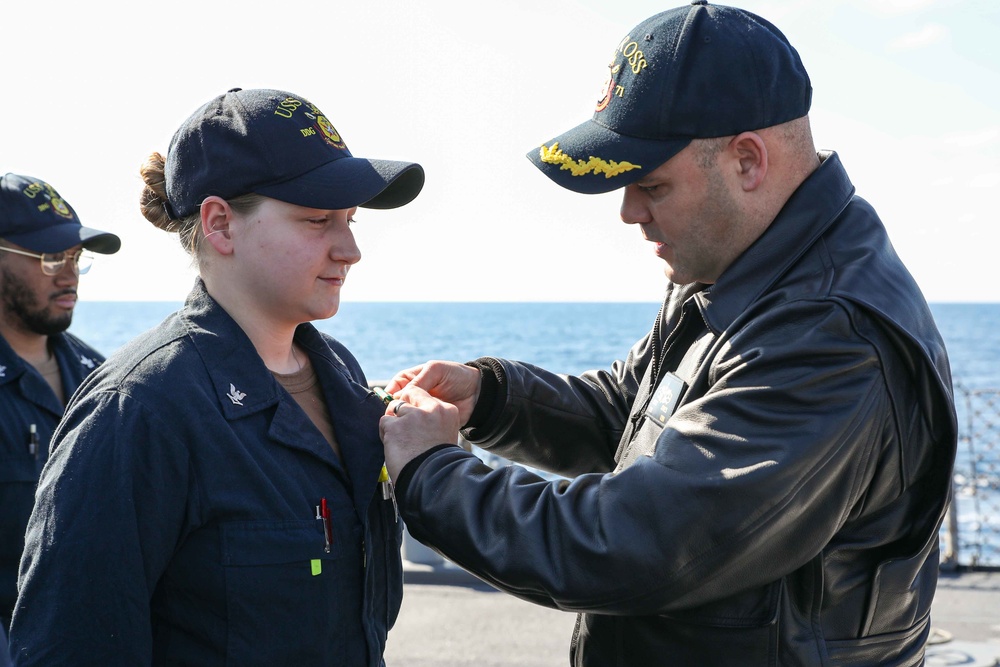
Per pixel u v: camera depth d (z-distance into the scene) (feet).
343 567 6.46
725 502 5.86
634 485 6.08
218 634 5.98
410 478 6.57
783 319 6.18
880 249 6.52
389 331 323.37
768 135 6.40
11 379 10.94
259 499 6.11
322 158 6.31
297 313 6.50
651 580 5.98
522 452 8.50
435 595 19.85
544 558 6.16
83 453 5.86
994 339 325.21
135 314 514.68
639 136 6.42
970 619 17.57
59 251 11.37
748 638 6.22
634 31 6.77
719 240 6.62
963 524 25.84
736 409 6.04
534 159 6.96
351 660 6.46
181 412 5.99
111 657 5.69
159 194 6.82
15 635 5.78
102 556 5.71
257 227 6.27
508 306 639.76
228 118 6.28
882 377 6.08
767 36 6.45
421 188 6.92
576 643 7.24
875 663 6.55
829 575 6.30
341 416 6.89
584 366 216.74
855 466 6.05
